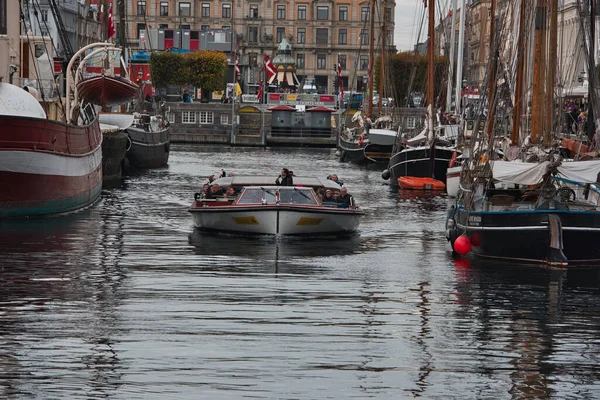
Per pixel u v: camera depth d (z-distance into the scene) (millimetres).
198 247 67312
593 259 61281
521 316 47375
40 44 107375
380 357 39531
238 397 34219
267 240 71438
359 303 49531
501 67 79250
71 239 69938
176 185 119875
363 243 71312
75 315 45438
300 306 48438
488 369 38250
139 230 75938
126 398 33938
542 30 69375
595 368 38656
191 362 38125
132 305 47781
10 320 44188
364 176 144625
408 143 131875
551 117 71438
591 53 72750
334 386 35688
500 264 62000
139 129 145500
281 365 38031
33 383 35281
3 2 85625
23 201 79812
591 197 68312
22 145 76562
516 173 62656
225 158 184000
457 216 69438
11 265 58562
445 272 59062
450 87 164000
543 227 60625
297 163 173250
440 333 43719
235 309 47312
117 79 117625
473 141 73188
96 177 98812
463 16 160125
